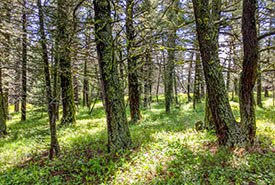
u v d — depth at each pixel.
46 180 4.02
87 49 5.63
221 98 4.61
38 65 4.66
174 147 5.20
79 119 13.33
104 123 10.07
